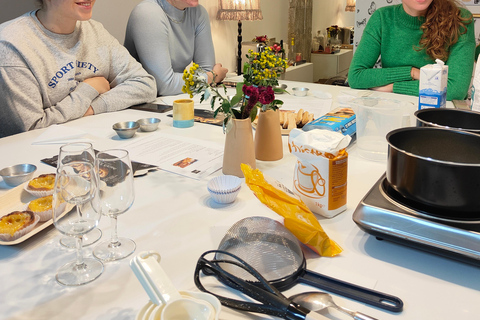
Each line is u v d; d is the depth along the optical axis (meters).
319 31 6.18
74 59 1.93
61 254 0.81
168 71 2.36
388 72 2.27
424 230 0.74
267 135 1.26
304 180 0.94
